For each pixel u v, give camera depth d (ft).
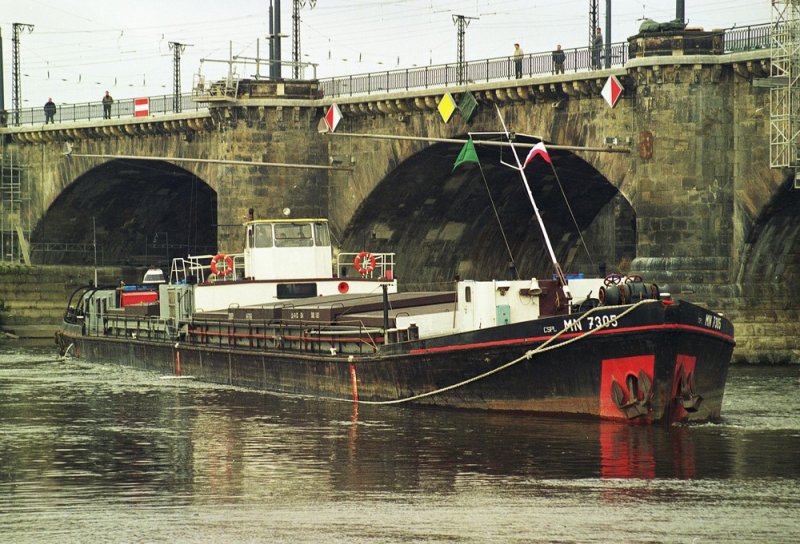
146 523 216.74
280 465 269.44
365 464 268.82
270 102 645.51
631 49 512.22
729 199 496.64
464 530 210.38
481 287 340.18
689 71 495.41
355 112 632.79
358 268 450.71
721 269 495.82
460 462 268.82
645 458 271.08
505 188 647.56
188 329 455.22
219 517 220.64
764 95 487.61
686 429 307.78
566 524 213.87
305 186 650.43
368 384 360.28
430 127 602.85
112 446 298.56
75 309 601.21
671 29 499.10
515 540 204.74
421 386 343.26
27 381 451.53
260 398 385.91
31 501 235.40
